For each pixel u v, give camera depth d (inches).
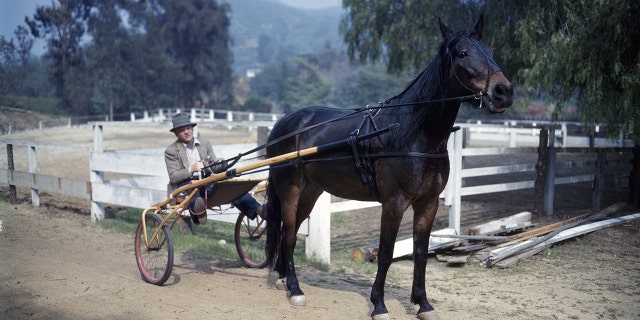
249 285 219.3
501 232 300.4
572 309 196.7
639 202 409.4
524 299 208.5
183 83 2581.2
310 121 209.5
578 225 312.5
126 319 170.9
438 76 166.1
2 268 221.9
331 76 5615.2
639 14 334.3
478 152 333.1
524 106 423.5
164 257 237.5
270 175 216.5
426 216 177.0
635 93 328.2
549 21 382.6
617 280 234.5
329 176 194.4
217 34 2664.9
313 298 203.0
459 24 515.2
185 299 195.3
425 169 166.4
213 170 233.3
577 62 360.8
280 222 215.3
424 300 180.5
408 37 573.6
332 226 366.9
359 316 183.2
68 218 355.9
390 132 172.2
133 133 1002.7
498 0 439.2
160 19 2480.3
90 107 1822.1
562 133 775.1
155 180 390.0
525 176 576.4
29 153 389.7
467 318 184.5
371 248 268.7
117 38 1999.3
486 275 243.3
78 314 173.0
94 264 243.3
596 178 401.4
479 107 161.8
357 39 638.5
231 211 294.7
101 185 343.3
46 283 204.2
